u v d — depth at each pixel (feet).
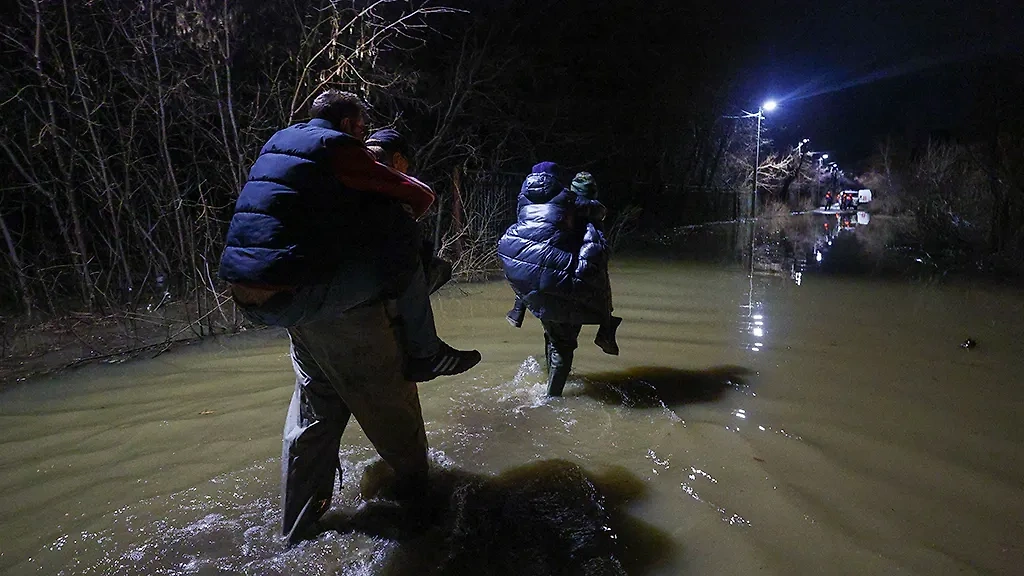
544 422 14.48
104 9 22.84
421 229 9.62
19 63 22.91
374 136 10.14
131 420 14.64
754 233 69.31
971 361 19.20
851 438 13.75
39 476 11.98
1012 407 15.48
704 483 11.81
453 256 33.71
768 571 9.30
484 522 10.47
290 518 9.81
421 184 9.00
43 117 22.45
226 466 12.33
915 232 56.85
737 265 40.86
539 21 50.85
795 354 19.97
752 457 12.83
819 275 36.55
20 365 18.62
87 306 23.20
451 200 34.60
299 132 8.20
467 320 24.22
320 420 9.95
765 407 15.48
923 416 14.92
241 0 25.17
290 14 27.91
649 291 31.01
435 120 41.45
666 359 19.39
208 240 23.62
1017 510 10.96
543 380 17.20
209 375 17.79
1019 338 21.86
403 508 10.84
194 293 25.55
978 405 15.61
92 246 25.99
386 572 9.17
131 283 24.44
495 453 12.94
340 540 9.91
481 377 17.44
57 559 9.42
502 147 46.75
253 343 20.90
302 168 7.91
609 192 66.74
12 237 24.58
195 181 27.22
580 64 58.18
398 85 34.24
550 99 54.34
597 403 15.65
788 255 46.85
